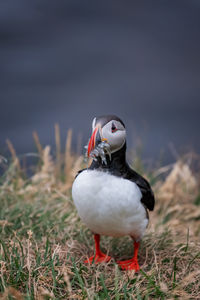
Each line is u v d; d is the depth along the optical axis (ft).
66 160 24.32
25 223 18.30
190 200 24.81
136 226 15.88
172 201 23.98
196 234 20.67
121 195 14.96
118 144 15.17
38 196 21.12
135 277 14.97
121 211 15.08
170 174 25.77
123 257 17.69
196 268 16.10
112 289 14.16
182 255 17.08
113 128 15.08
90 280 14.80
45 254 15.06
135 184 15.46
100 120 15.15
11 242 15.69
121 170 15.42
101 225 15.65
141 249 17.95
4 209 19.16
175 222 21.30
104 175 15.08
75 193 15.53
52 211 19.83
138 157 26.48
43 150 25.02
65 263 15.11
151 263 16.92
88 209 15.29
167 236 18.92
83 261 16.53
